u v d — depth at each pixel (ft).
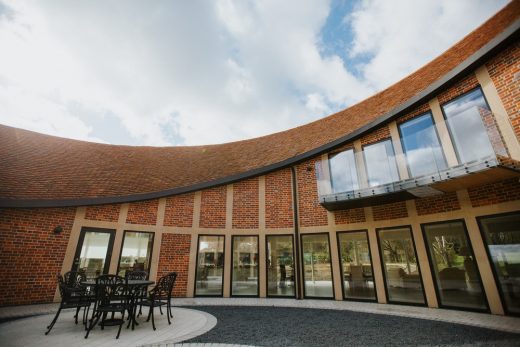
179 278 29.78
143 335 14.90
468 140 19.56
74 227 26.86
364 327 16.48
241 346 12.98
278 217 31.94
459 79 21.63
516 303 17.60
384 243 25.58
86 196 30.09
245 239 32.04
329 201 25.72
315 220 30.22
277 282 30.04
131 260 28.94
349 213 28.27
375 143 27.12
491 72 19.66
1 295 22.62
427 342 13.26
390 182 23.93
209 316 20.06
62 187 29.99
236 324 17.54
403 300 23.39
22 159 31.81
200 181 36.73
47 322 17.69
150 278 28.91
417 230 23.47
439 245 22.16
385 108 31.58
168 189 32.86
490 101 19.43
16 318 18.90
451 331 14.97
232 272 30.91
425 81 28.63
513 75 18.40
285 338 14.33
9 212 24.41
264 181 33.78
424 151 22.77
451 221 21.54
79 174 33.17
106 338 14.21
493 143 17.63
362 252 26.76
